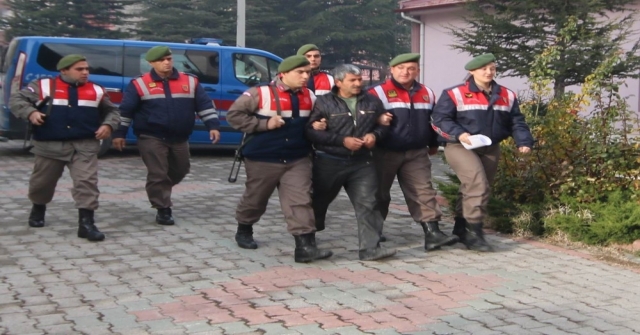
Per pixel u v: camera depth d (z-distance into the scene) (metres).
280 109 6.84
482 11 16.11
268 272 6.68
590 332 5.30
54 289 6.15
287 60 6.86
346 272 6.70
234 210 9.48
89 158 7.76
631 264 7.06
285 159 6.99
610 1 15.44
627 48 17.78
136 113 8.19
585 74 14.62
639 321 5.54
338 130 6.80
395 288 6.25
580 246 7.68
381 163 7.31
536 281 6.50
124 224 8.53
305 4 41.09
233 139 14.77
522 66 15.56
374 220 7.08
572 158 8.22
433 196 7.39
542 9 15.52
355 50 41.62
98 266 6.83
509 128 7.45
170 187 8.54
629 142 8.12
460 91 7.25
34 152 7.79
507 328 5.36
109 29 39.88
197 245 7.63
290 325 5.36
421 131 7.25
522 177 8.46
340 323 5.41
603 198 8.11
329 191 7.16
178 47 14.53
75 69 7.62
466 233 7.60
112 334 5.18
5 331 5.22
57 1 38.22
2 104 14.14
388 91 7.16
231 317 5.52
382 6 41.19
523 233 8.07
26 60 13.77
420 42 23.17
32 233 8.02
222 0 39.81
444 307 5.79
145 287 6.23
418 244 7.78
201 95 8.30
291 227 6.94
